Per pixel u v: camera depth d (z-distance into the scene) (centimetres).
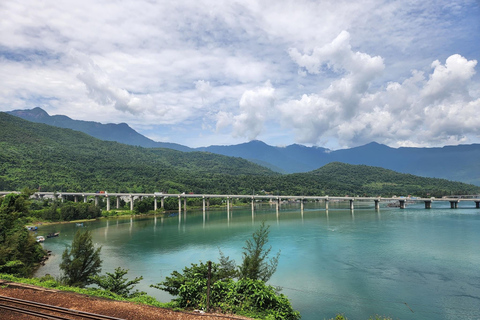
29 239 7131
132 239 11469
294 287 5978
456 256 8138
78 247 5012
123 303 2970
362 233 12012
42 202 19262
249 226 14612
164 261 8106
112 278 4581
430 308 5025
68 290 3509
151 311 2773
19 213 6688
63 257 5022
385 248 9194
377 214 19812
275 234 12038
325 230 12925
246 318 2669
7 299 2872
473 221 15200
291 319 3108
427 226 13662
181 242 10769
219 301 3186
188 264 7781
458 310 4941
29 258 7119
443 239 10488
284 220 16962
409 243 9888
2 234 6247
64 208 16875
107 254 8969
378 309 4994
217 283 3312
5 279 3816
